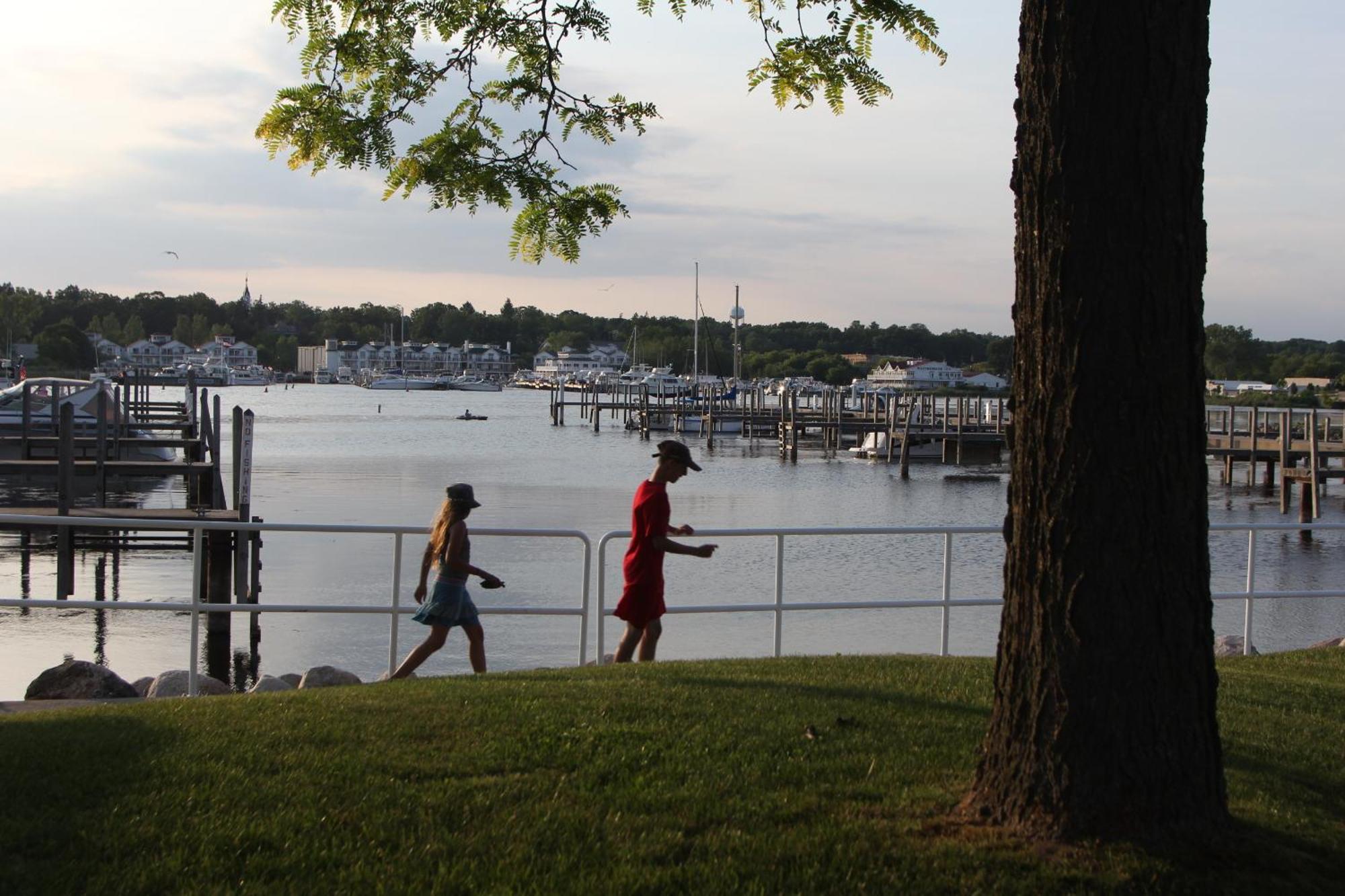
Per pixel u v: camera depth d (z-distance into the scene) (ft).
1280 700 26.07
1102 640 16.46
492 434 252.42
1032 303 16.88
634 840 16.79
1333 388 412.57
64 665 31.30
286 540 85.40
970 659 30.17
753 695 24.09
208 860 15.88
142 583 70.18
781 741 20.95
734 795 18.47
